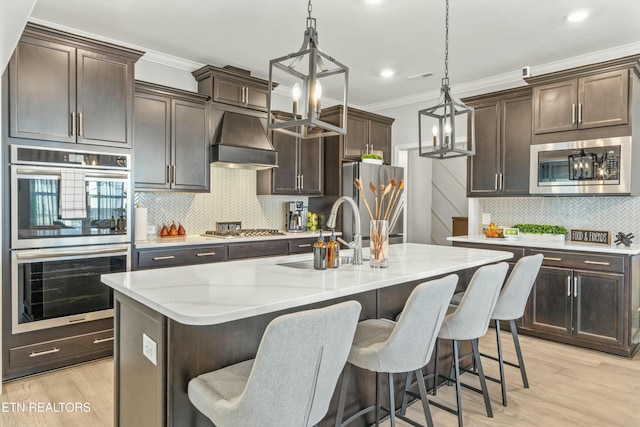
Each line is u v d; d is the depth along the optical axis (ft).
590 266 11.41
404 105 18.60
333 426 6.75
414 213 23.72
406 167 19.17
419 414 7.93
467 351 10.07
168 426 4.83
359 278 6.39
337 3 9.95
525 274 8.12
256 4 10.03
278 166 15.72
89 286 10.21
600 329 11.25
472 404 8.32
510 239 13.79
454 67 14.44
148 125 12.25
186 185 13.16
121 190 10.77
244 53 13.37
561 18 10.66
